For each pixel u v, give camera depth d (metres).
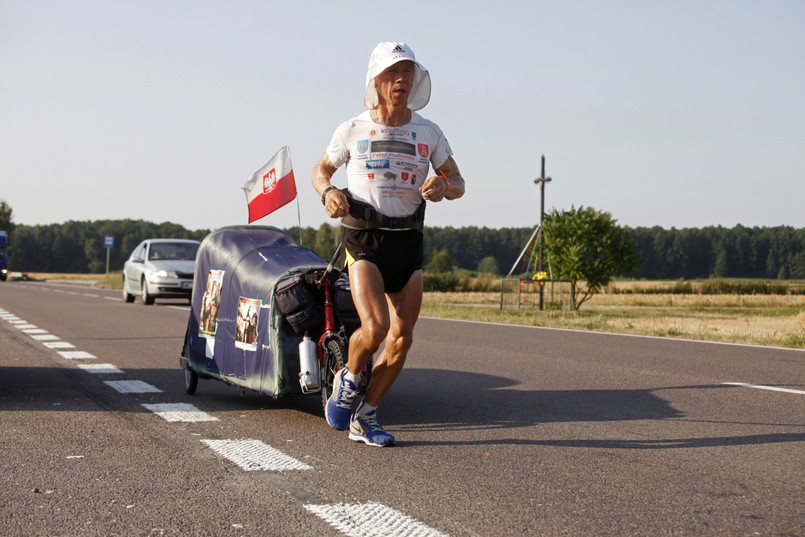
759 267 141.00
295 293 5.37
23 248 170.38
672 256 142.25
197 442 4.91
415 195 4.73
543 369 8.66
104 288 37.81
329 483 3.96
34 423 5.47
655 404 6.40
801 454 4.64
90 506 3.54
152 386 7.30
